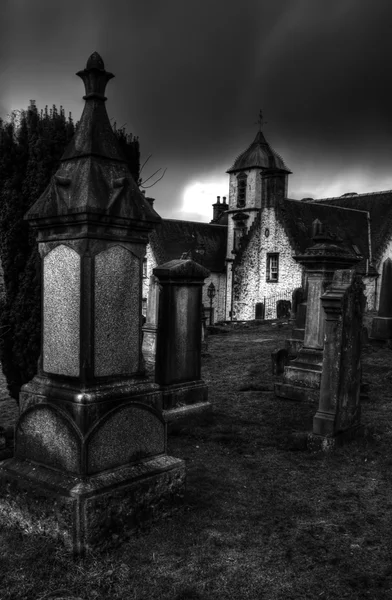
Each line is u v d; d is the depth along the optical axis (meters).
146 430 4.53
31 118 7.94
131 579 3.68
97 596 3.49
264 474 5.79
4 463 4.52
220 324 25.52
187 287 8.13
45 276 4.54
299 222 36.31
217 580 3.70
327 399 6.61
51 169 7.76
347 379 6.66
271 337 19.20
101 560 3.88
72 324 4.31
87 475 4.05
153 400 4.64
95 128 4.45
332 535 4.39
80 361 4.23
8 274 7.88
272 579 3.73
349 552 4.12
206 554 4.02
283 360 11.62
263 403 9.16
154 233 40.28
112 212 4.21
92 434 4.07
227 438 7.05
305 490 5.35
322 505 4.99
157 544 4.12
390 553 4.12
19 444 4.52
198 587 3.61
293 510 4.86
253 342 17.77
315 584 3.68
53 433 4.23
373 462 6.12
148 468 4.43
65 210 4.16
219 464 6.10
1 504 4.34
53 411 4.21
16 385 8.30
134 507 4.23
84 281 4.21
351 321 6.64
